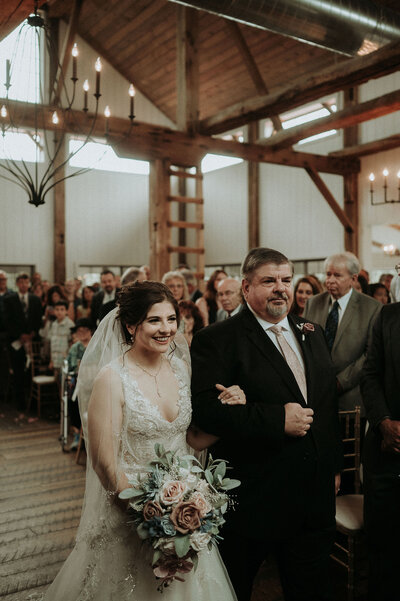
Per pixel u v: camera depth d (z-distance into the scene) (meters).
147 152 7.19
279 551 1.91
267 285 1.87
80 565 1.67
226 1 4.64
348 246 9.43
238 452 1.86
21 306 6.38
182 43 7.59
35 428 5.57
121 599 1.58
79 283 8.54
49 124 6.13
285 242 10.98
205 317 4.81
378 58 5.29
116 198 13.05
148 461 1.62
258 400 1.86
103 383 1.60
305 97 6.29
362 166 9.48
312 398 1.91
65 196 12.32
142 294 1.64
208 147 7.74
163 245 7.39
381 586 2.14
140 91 12.33
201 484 1.54
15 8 3.04
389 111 6.89
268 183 11.34
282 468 1.82
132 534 1.61
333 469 1.92
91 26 11.19
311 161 9.01
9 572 2.67
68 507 3.49
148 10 9.95
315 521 1.85
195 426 1.88
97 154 12.73
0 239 11.61
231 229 12.30
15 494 3.71
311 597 1.86
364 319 2.97
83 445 4.62
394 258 12.85
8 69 3.59
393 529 2.10
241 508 1.82
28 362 6.29
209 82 10.83
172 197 7.44
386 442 2.10
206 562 1.66
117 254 13.06
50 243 12.14
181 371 1.81
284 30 5.16
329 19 5.12
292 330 2.02
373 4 5.43
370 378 2.28
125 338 1.74
